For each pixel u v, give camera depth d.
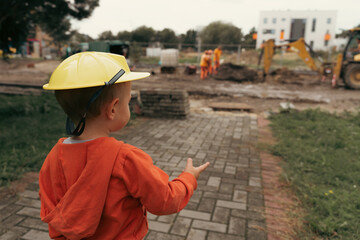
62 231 0.87
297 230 2.54
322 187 3.35
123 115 0.94
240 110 8.65
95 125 0.89
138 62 29.59
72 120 0.92
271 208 2.91
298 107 9.51
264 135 5.83
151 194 0.87
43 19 8.16
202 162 4.24
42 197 0.98
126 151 0.87
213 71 17.75
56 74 0.86
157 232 2.47
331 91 13.25
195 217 2.72
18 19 7.47
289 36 70.69
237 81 16.11
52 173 0.94
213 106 8.74
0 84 9.73
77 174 0.87
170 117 7.14
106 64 0.86
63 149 0.91
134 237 0.96
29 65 21.72
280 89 13.59
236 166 4.09
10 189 3.17
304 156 4.30
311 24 69.31
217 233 2.48
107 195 0.86
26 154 4.12
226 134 5.83
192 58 35.50
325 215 2.75
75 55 0.92
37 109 6.86
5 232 2.43
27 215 2.70
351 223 2.59
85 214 0.84
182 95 6.93
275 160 4.37
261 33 71.69
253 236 2.44
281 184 3.47
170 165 4.09
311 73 20.41
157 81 15.35
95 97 0.82
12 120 6.09
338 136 5.53
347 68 13.66
